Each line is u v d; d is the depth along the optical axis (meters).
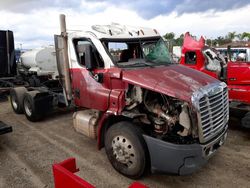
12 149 5.21
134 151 3.68
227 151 4.91
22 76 10.51
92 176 4.05
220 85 3.93
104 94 4.34
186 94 3.35
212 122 3.57
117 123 3.98
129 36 4.77
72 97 5.20
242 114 5.67
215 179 3.94
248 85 5.81
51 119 7.29
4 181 4.00
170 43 5.48
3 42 9.26
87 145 5.33
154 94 3.87
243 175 4.04
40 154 4.94
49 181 3.97
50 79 8.98
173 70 4.30
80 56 4.89
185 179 3.95
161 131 3.68
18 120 7.27
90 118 4.68
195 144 3.37
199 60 7.52
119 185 3.79
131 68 4.29
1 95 9.56
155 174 4.05
